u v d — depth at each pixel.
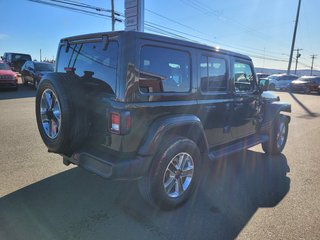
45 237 2.71
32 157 4.88
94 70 3.12
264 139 5.16
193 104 3.47
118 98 2.79
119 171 2.78
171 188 3.29
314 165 5.07
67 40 3.68
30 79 16.98
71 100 2.92
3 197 3.46
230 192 3.86
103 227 2.91
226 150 4.21
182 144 3.23
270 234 2.88
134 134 2.87
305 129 8.41
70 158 3.27
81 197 3.52
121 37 2.82
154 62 3.01
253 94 4.79
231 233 2.89
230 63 4.13
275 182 4.24
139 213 3.21
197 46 3.53
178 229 2.93
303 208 3.44
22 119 8.11
